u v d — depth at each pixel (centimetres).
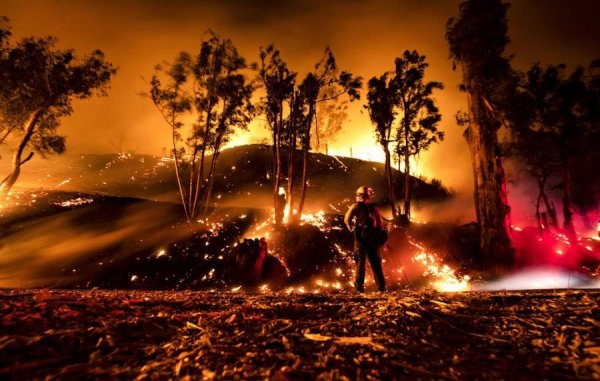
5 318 297
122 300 429
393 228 1888
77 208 2000
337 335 308
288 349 270
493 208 1633
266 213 2072
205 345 270
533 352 277
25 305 341
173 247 1638
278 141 1978
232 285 1426
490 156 1659
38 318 307
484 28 1659
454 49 1755
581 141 1883
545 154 2138
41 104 1620
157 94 1889
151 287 1380
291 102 2002
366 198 762
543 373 237
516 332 326
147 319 333
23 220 1786
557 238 1931
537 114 1856
